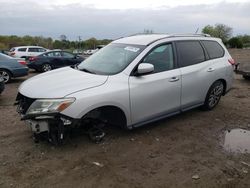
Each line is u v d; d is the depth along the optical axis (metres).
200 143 5.09
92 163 4.29
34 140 4.88
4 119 6.16
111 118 4.97
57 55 17.00
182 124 5.96
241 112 6.91
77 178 3.91
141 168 4.20
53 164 4.24
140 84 4.96
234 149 4.89
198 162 4.41
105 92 4.55
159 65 5.37
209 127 5.85
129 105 4.86
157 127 5.75
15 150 4.64
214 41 6.87
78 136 5.14
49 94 4.32
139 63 5.04
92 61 5.60
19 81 12.09
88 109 4.39
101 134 4.95
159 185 3.80
